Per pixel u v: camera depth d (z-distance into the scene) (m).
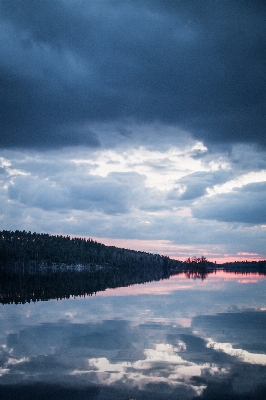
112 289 63.09
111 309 35.59
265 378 15.59
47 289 66.06
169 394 13.90
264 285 71.25
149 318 29.94
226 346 20.62
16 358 18.55
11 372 16.41
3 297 49.78
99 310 35.03
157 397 13.61
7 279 112.06
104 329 25.47
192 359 18.28
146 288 64.31
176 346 20.75
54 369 16.81
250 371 16.47
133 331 24.70
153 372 16.38
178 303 39.88
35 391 14.16
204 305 37.88
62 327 26.38
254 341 21.72
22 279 112.56
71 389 14.38
